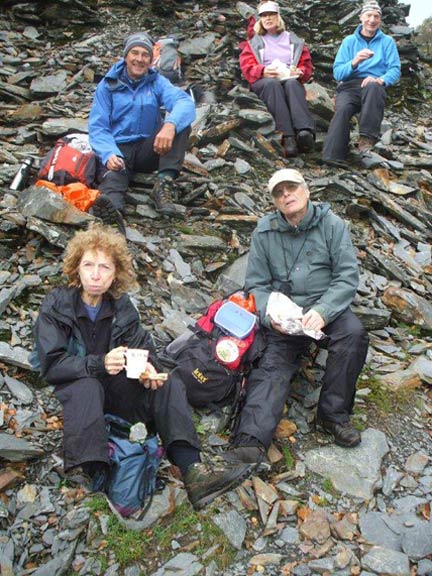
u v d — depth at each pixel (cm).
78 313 332
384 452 383
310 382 430
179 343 402
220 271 536
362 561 310
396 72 741
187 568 298
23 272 468
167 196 561
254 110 782
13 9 1036
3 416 364
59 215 495
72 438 301
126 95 561
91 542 307
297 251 415
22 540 308
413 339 500
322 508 341
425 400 437
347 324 387
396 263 595
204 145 719
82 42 1000
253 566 304
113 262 333
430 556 319
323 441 387
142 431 337
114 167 534
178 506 328
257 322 400
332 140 736
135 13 1120
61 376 316
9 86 812
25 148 663
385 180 736
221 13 1078
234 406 384
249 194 639
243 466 313
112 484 318
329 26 1120
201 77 903
